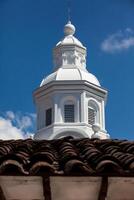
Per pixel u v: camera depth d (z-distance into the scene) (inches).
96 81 1888.5
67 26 2076.8
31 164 233.9
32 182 228.8
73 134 1761.8
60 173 225.0
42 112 1857.8
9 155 239.1
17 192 236.2
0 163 234.7
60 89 1825.8
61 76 1862.7
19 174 224.4
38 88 1863.9
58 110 1802.4
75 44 1994.3
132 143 315.6
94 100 1840.6
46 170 224.2
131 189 234.8
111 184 231.1
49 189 232.7
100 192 235.3
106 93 1868.8
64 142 319.9
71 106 1814.7
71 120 1797.5
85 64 1998.0
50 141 336.8
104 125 1839.3
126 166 233.8
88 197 240.8
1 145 313.3
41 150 276.5
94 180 228.2
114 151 278.4
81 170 225.5
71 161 235.6
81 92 1818.4
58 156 264.4
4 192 235.8
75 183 230.1
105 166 225.1
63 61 1966.0
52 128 1788.9
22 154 261.7
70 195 239.6
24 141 342.6
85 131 1761.8
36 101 1876.2
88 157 257.3
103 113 1850.4
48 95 1843.0
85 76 1871.3
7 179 226.5
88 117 1813.5
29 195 239.1
